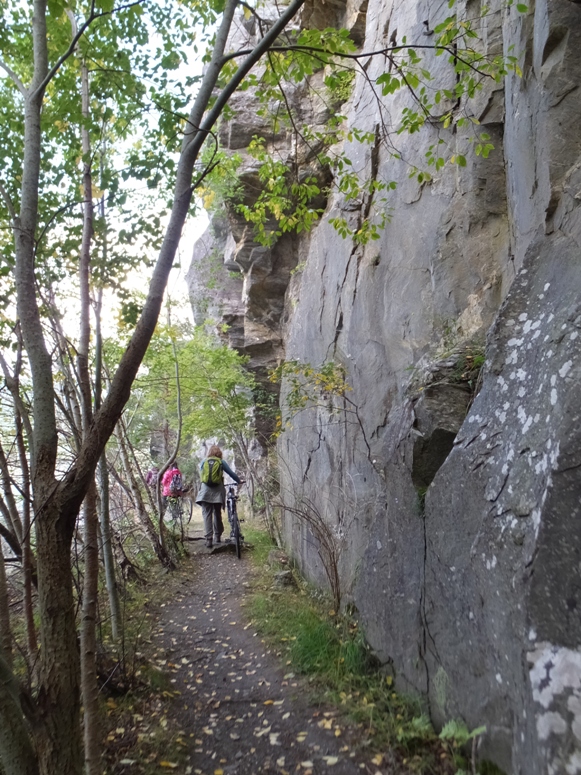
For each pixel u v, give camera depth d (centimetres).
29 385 396
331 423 653
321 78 904
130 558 746
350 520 554
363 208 662
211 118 289
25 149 280
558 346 276
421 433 376
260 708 371
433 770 284
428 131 534
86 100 359
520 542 247
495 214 453
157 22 377
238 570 780
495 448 296
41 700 228
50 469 247
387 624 389
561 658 203
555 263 314
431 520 339
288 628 499
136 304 372
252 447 1398
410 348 504
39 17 300
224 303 1218
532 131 369
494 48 470
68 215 363
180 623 554
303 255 1020
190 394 1026
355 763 299
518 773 221
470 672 282
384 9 693
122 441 801
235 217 1002
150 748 315
